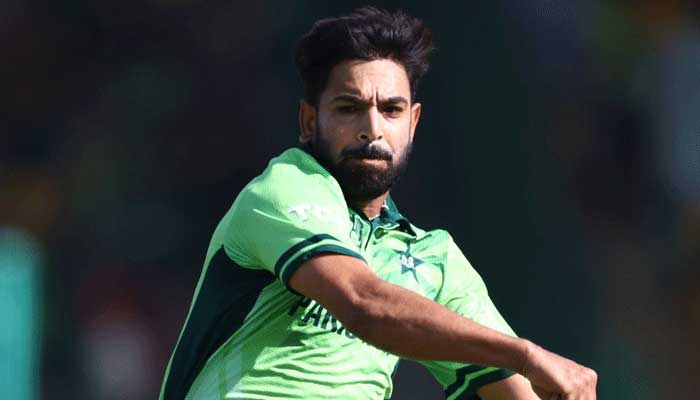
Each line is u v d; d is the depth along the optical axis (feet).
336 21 40.14
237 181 166.81
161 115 169.07
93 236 162.30
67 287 152.25
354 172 39.91
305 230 36.96
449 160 142.51
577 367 34.01
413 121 42.32
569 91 141.18
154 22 170.60
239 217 38.78
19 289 85.92
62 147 168.96
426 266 42.04
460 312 42.60
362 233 40.63
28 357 85.87
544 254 134.72
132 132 168.86
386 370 40.50
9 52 169.27
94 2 169.78
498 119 141.90
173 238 163.84
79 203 164.55
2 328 84.74
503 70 142.82
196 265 163.32
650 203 134.31
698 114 135.33
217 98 168.14
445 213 141.49
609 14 141.79
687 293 127.85
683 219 131.75
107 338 144.56
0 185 164.35
